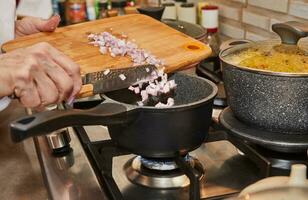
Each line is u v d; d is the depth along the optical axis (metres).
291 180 0.41
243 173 0.60
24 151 0.79
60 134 0.68
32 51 0.54
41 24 0.87
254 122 0.57
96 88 0.59
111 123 0.49
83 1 1.44
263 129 0.56
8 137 0.84
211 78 0.77
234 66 0.55
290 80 0.51
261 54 0.59
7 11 0.90
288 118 0.53
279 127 0.55
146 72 0.62
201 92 0.61
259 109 0.55
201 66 0.81
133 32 0.82
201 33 0.90
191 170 0.52
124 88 0.62
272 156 0.58
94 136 0.73
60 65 0.54
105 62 0.67
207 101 0.53
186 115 0.52
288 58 0.56
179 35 0.80
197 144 0.56
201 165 0.61
